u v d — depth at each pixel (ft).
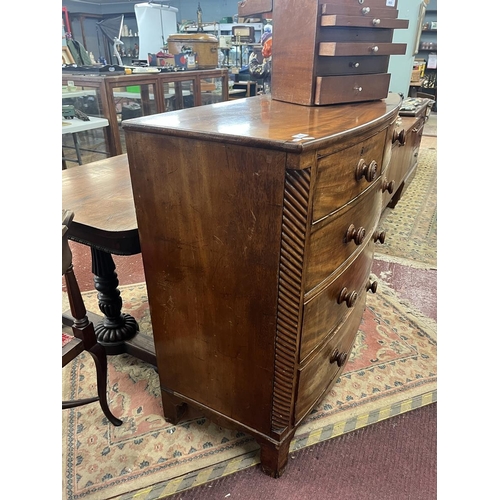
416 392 4.79
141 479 3.76
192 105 9.75
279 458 3.65
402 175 8.87
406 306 6.44
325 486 3.71
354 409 4.55
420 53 21.57
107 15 20.25
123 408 4.53
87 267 7.41
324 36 3.54
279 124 2.81
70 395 4.70
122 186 4.31
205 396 3.78
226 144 2.49
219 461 3.95
